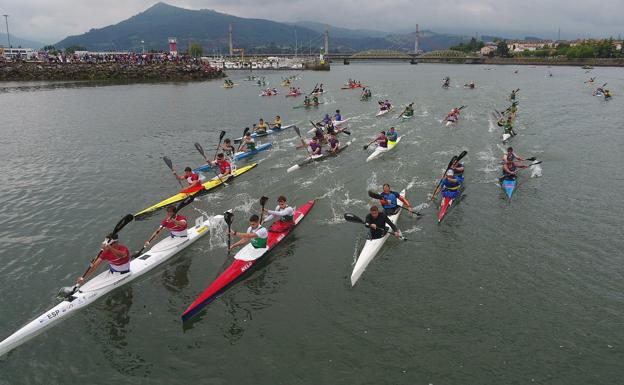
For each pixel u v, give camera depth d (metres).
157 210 18.31
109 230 16.61
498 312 11.30
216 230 16.19
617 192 19.22
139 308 11.87
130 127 38.00
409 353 10.01
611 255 13.90
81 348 10.46
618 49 165.75
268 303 11.98
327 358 9.95
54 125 39.16
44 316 11.15
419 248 14.55
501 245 14.66
